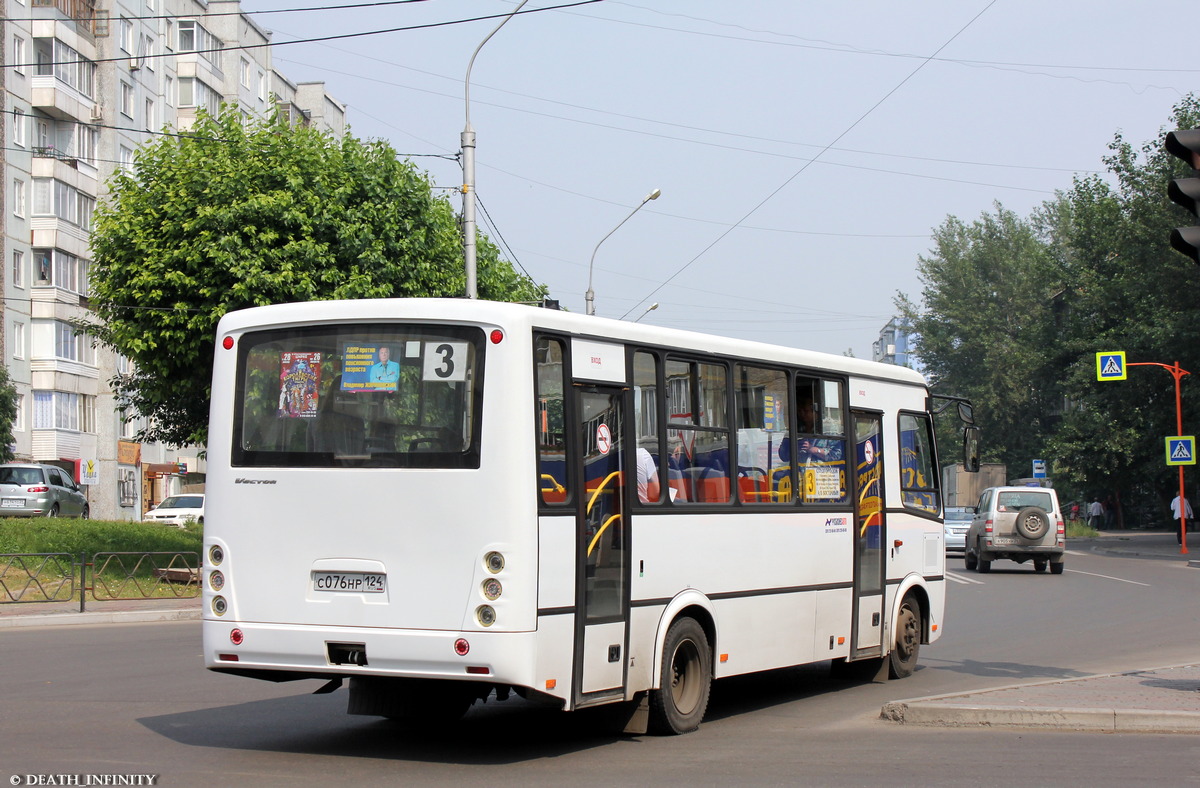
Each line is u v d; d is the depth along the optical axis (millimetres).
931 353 81250
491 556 8086
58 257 51812
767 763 8414
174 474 65188
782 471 11156
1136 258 47094
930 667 14039
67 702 10758
